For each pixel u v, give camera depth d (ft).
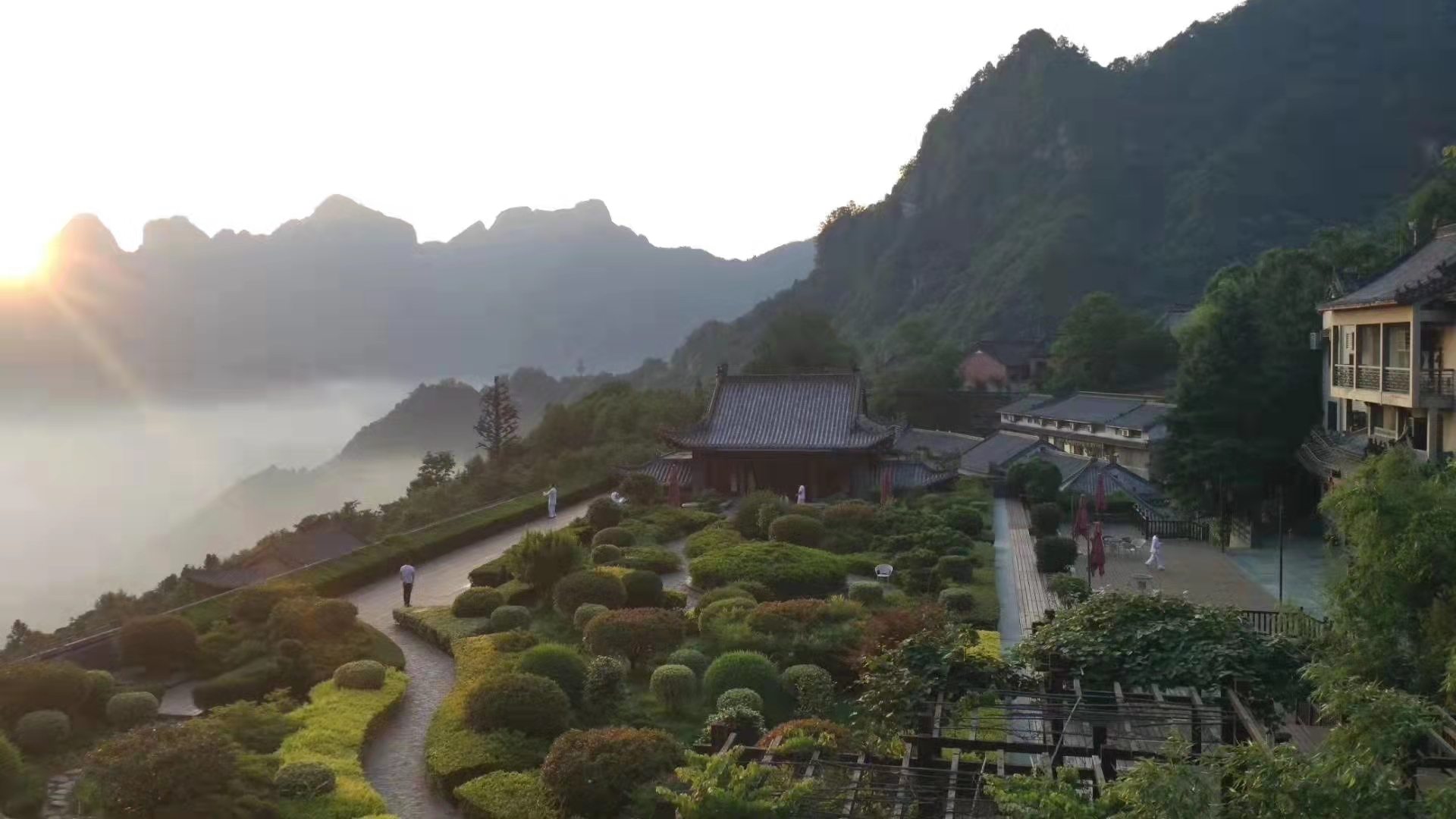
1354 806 30.45
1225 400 164.76
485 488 234.99
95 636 93.45
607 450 234.38
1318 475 149.59
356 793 61.57
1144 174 517.55
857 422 180.04
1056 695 47.85
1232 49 561.43
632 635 86.33
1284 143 490.49
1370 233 238.89
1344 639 57.26
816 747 44.60
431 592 124.26
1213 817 32.99
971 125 618.03
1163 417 176.65
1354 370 137.18
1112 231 491.31
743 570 111.24
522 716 70.13
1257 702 47.57
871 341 511.40
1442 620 53.16
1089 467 187.83
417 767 70.49
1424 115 484.33
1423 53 516.32
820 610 90.02
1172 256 458.50
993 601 107.96
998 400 317.01
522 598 109.81
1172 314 357.00
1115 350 307.37
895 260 579.48
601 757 58.95
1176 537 167.32
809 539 131.95
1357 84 510.99
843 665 84.33
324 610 94.48
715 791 38.24
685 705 78.54
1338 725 38.55
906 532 136.67
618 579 104.53
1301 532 166.50
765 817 37.88
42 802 63.26
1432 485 60.44
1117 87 566.36
